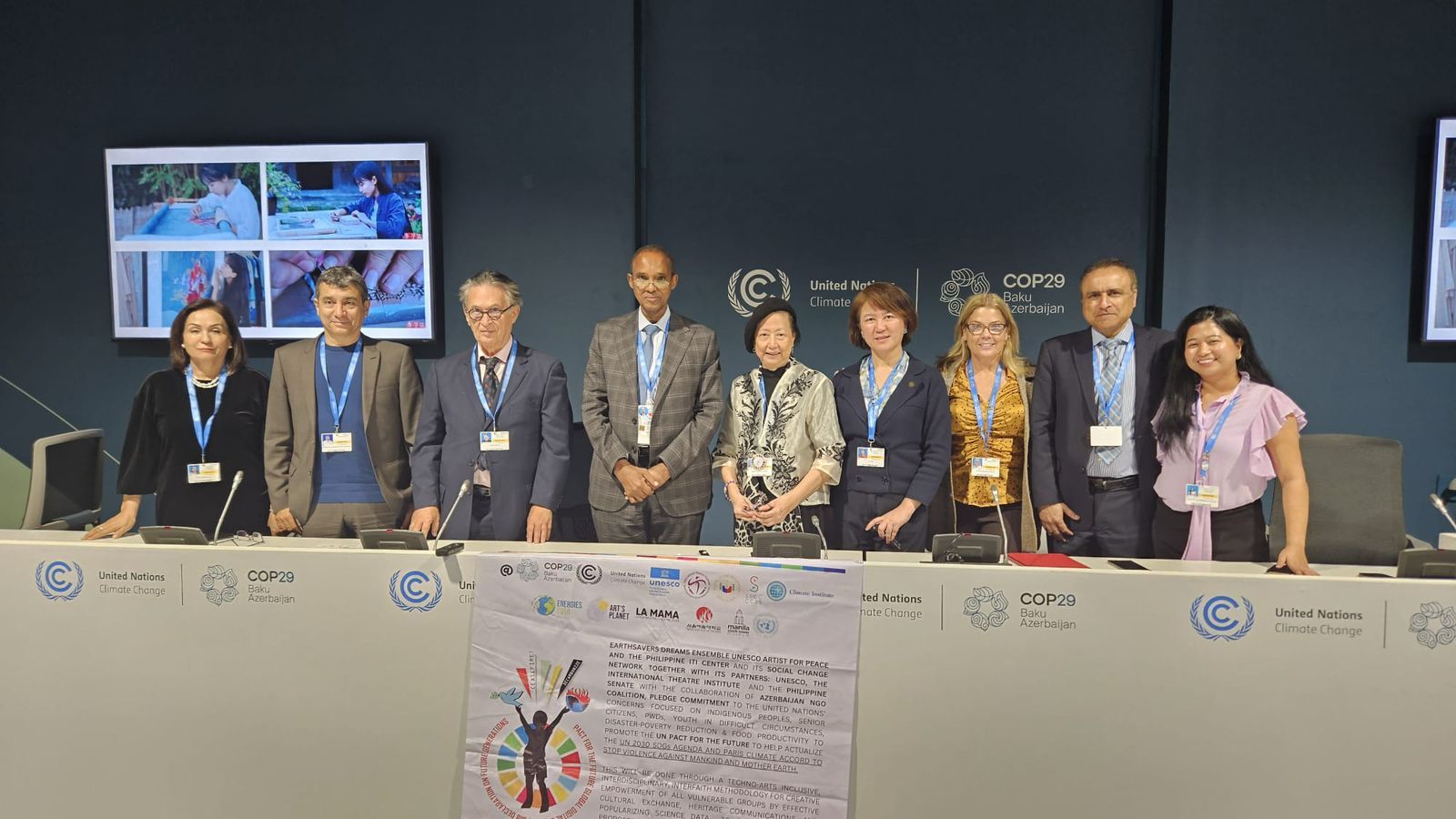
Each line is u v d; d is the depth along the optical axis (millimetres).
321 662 1847
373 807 1860
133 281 4199
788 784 1736
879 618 1726
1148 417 2686
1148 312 4004
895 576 1715
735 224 4094
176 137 4152
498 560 1777
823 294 4090
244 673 1864
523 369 2848
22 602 1903
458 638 1811
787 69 4012
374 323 4121
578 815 1795
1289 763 1686
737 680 1738
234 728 1876
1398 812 1671
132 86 4141
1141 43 3889
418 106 4066
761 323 2799
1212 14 3773
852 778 1747
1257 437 2324
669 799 1769
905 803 1750
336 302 2912
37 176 4223
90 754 1913
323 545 2082
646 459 2906
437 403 2859
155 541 1982
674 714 1756
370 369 2945
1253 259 3855
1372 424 3898
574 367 4133
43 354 4316
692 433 2852
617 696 1768
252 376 3049
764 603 1724
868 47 3979
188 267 4168
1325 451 2686
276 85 4102
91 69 4148
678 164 4090
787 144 4039
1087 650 1704
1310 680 1670
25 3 4133
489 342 2803
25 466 4352
